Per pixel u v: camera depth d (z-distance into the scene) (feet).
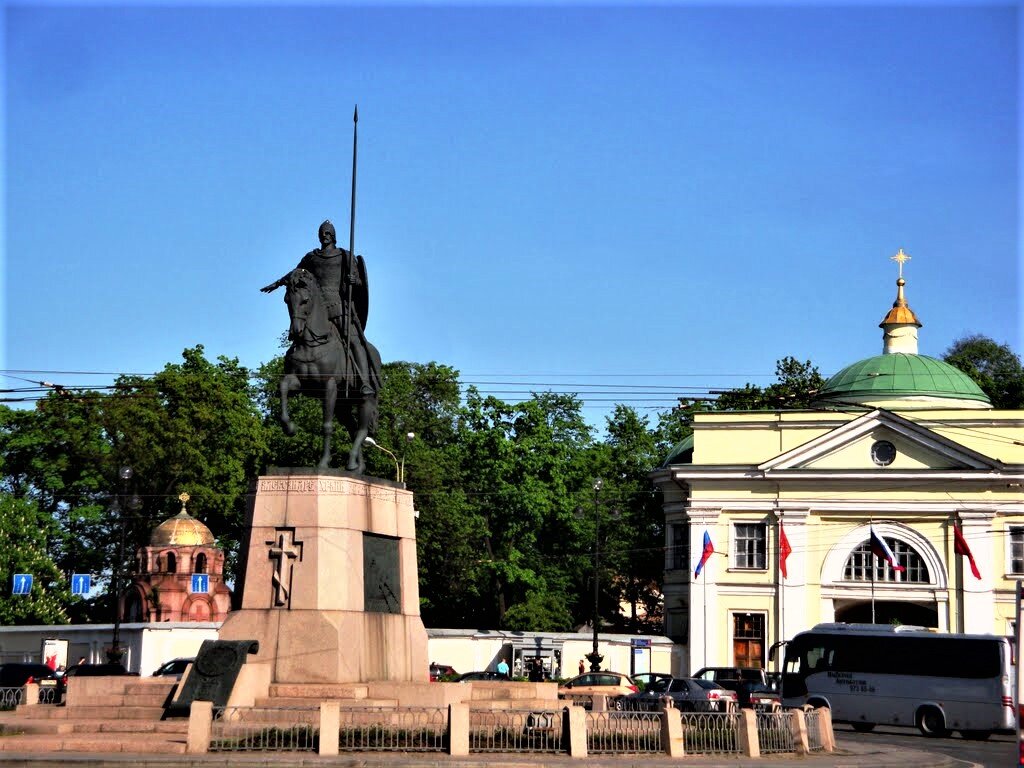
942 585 233.35
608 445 302.86
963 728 156.97
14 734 86.84
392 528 99.45
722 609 242.78
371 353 102.63
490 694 101.40
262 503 94.63
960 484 234.38
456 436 284.82
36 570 236.84
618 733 89.61
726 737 93.09
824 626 170.71
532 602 255.09
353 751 81.82
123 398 262.06
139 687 94.27
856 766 90.68
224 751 80.33
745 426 247.50
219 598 254.88
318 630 91.76
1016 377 330.95
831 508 239.50
